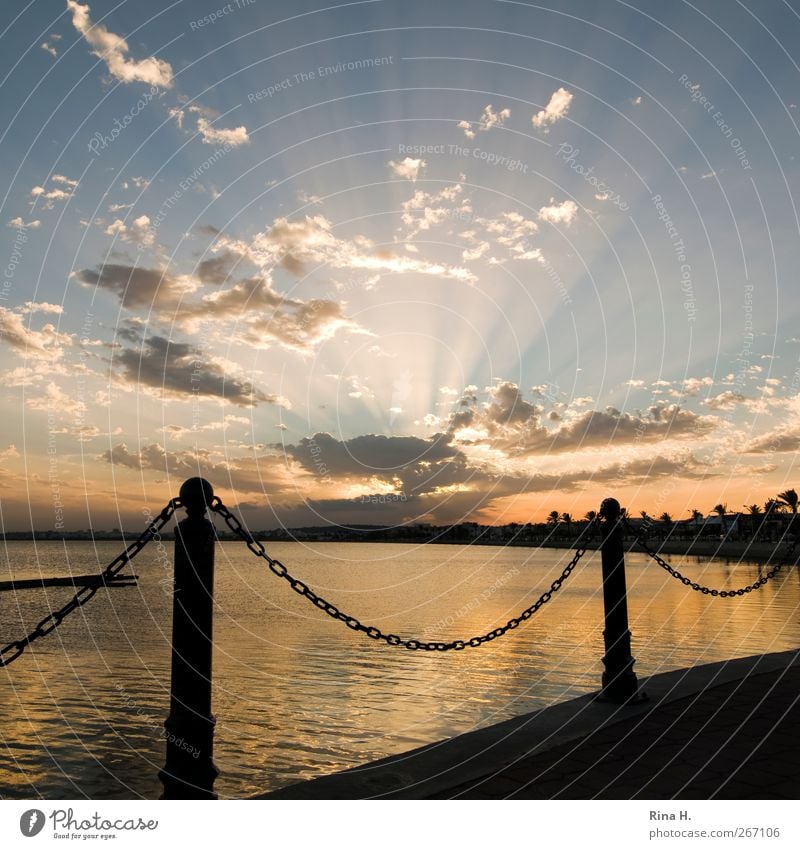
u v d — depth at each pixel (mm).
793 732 4285
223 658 16969
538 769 3670
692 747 4004
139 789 7633
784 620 24438
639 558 84562
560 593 40219
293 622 26844
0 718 11219
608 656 5113
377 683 13508
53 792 7551
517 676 13797
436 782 3502
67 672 15836
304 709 11258
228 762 8492
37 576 63281
